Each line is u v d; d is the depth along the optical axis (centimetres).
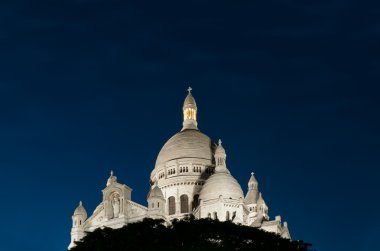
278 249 11206
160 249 10956
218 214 18850
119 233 11212
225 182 19438
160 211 18238
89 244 11181
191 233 11088
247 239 11188
